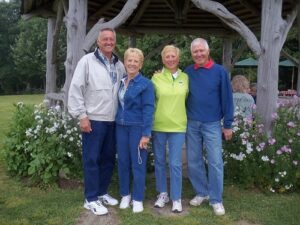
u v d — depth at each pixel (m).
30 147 4.65
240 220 3.66
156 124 3.74
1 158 5.69
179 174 3.78
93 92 3.63
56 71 7.46
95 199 3.78
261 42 4.78
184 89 3.68
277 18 4.72
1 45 48.09
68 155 4.49
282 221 3.63
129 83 3.66
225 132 3.75
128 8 4.67
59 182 4.55
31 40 41.12
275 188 4.44
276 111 4.75
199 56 3.61
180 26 9.15
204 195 3.99
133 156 3.72
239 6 7.78
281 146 4.43
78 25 4.80
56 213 3.73
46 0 6.82
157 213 3.77
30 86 45.59
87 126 3.61
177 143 3.72
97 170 3.76
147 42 18.12
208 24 8.97
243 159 4.43
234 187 4.50
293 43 20.33
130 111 3.67
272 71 4.75
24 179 4.81
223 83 3.63
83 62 3.62
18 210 3.81
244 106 4.91
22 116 5.09
